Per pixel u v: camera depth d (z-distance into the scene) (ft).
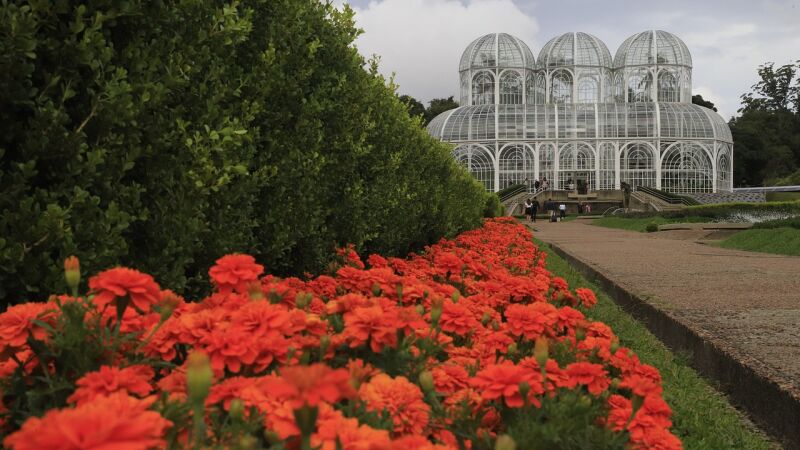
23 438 3.12
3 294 8.72
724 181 169.07
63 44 9.26
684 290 24.88
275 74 14.70
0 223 8.54
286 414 4.69
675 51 174.70
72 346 5.93
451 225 36.01
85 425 3.14
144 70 10.69
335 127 19.26
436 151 35.37
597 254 41.60
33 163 8.63
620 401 7.54
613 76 181.27
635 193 147.13
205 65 12.89
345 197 20.18
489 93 173.88
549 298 15.57
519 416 6.27
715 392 14.84
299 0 17.46
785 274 30.09
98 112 9.47
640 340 19.33
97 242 9.32
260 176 14.23
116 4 9.72
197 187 11.35
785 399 11.85
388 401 5.69
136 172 11.20
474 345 9.36
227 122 12.34
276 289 8.48
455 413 6.45
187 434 5.20
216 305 8.11
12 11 8.46
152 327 7.06
